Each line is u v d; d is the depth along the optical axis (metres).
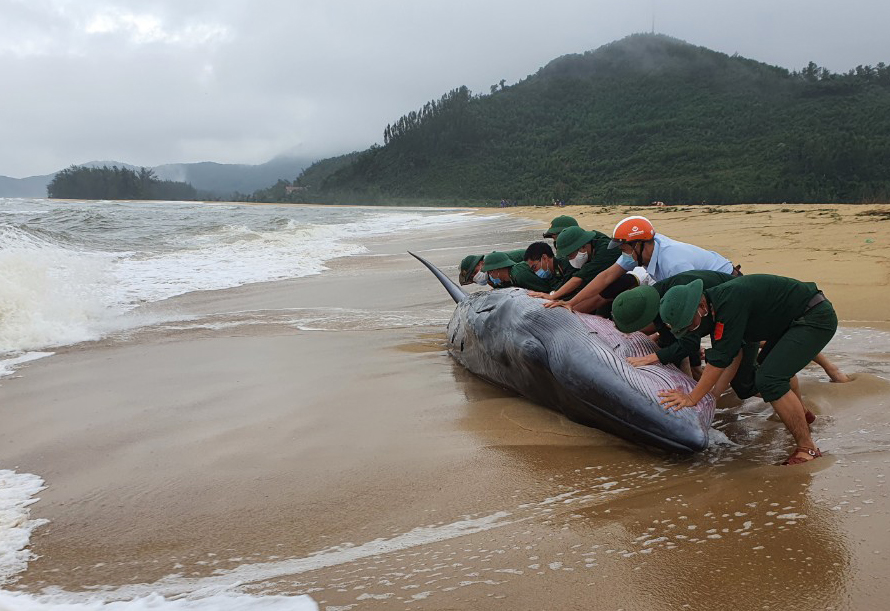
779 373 4.05
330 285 13.01
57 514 3.88
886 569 2.68
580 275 5.99
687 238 15.35
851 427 4.46
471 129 188.00
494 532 3.38
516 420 5.21
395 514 3.69
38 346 8.23
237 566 3.20
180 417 5.52
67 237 21.41
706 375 4.21
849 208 21.44
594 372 4.58
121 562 3.31
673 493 3.69
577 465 4.30
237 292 12.36
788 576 2.72
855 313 7.95
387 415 5.45
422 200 156.50
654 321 5.10
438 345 7.96
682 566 2.88
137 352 7.87
